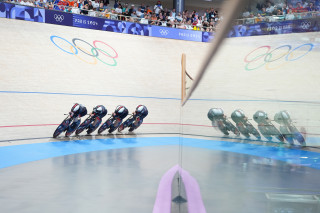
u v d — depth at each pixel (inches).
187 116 77.0
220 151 50.1
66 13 488.1
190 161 69.1
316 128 37.3
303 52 36.1
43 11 467.5
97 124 370.9
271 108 43.1
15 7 443.2
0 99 364.8
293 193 38.3
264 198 39.8
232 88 47.2
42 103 390.9
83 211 137.3
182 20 642.8
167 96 488.4
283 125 41.2
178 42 556.7
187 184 71.7
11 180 190.4
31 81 401.4
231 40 34.1
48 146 312.7
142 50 526.3
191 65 529.3
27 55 420.5
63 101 408.2
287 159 40.5
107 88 455.5
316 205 37.4
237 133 49.4
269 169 41.6
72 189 171.6
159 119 454.9
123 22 531.8
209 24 658.8
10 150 287.6
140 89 478.6
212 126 53.5
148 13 649.0
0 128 341.7
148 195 158.4
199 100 61.9
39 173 208.8
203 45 569.6
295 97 38.2
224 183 45.5
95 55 482.3
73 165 234.5
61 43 465.1
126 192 165.2
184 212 71.2
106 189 171.3
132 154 284.2
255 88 44.4
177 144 350.6
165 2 799.7
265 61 42.5
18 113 365.7
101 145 331.6
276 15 39.0
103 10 589.3
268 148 43.7
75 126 356.5
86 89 438.0
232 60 41.1
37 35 450.3
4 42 414.3
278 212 38.2
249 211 38.8
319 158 38.3
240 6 25.3
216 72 45.1
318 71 34.1
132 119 401.4
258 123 45.4
